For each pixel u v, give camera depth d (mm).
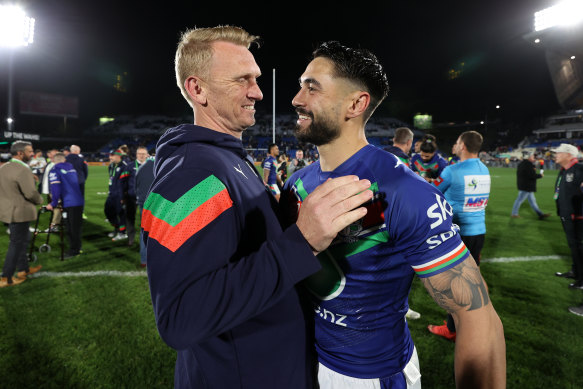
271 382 830
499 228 6531
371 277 916
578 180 3514
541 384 2156
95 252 4879
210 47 911
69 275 3959
